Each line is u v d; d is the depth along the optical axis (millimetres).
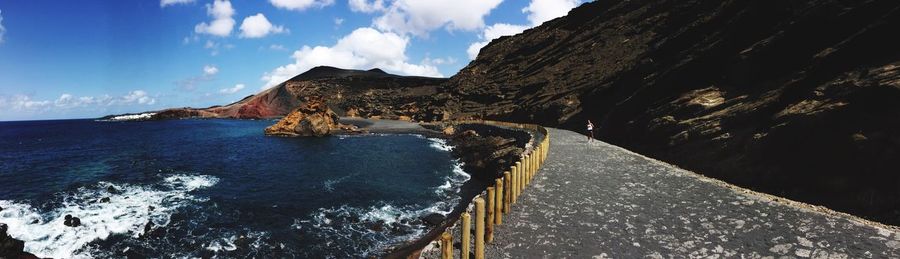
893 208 13828
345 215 20531
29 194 24672
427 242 16281
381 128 75812
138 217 19719
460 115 76250
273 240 17062
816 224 10852
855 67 17141
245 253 15781
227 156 41906
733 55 25297
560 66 68062
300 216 20406
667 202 13109
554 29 91125
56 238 16797
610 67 53156
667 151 23656
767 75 22062
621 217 11703
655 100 30375
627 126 29984
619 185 15430
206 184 27812
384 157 40500
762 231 10430
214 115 147750
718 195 13914
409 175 31250
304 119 62656
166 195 24453
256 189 26297
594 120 41125
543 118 53312
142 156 42781
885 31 16859
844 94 16078
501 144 37938
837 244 9547
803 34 21078
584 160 21078
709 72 26906
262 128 88188
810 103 17281
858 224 10828
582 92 50188
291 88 161750
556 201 13312
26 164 38219
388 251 15898
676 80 29078
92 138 68188
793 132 17109
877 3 18266
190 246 16359
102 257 15211
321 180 29156
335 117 69938
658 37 50312
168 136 69188
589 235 10422
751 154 18625
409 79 163125
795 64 20969
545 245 9875
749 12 25875
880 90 14898
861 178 14953
